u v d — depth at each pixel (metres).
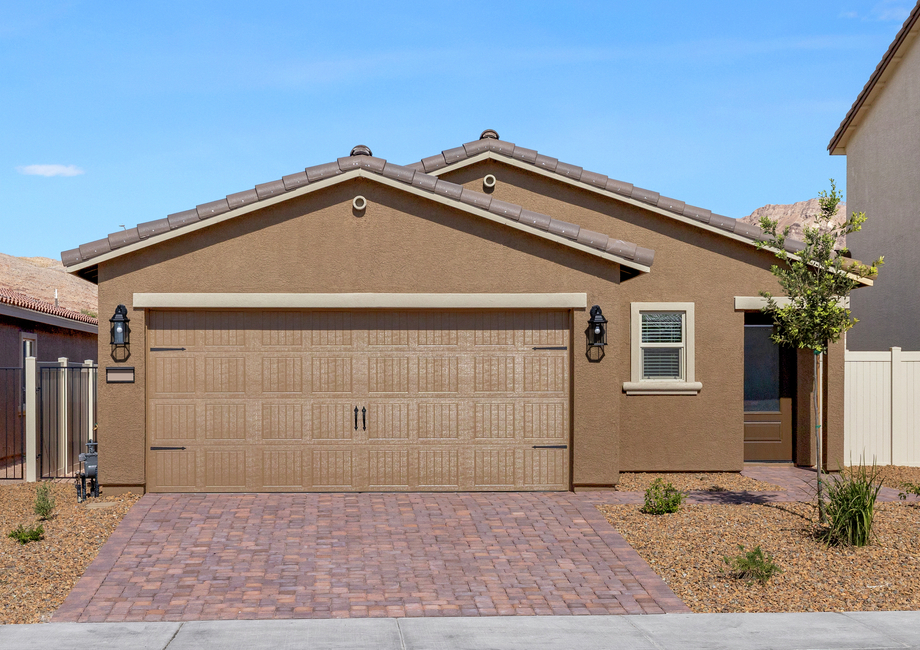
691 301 14.63
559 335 12.38
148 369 11.98
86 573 8.75
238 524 10.47
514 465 12.32
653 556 9.44
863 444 15.48
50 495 12.17
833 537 9.73
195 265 11.91
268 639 7.09
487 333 12.34
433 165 15.06
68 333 21.97
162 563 9.07
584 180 14.85
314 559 9.23
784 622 7.64
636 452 14.48
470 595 8.27
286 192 11.88
